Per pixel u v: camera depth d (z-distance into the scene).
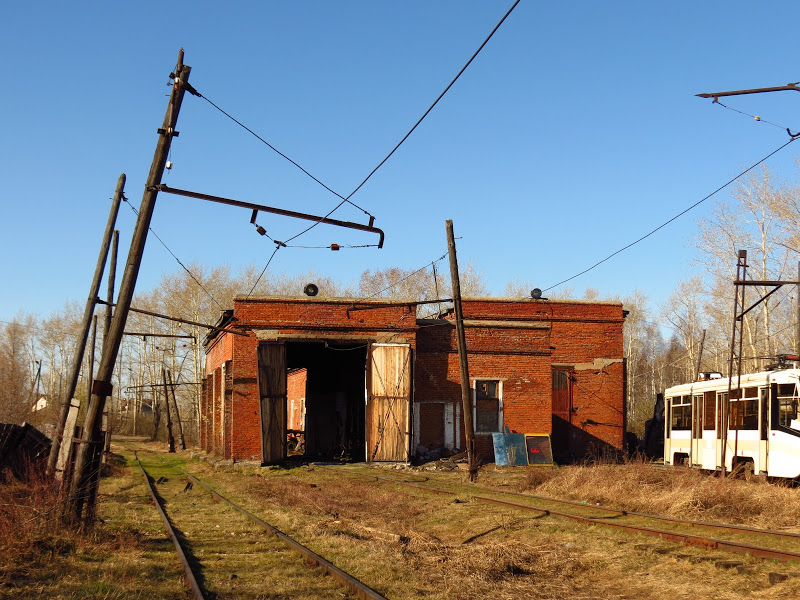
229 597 8.16
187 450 47.16
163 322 68.56
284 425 28.77
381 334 29.48
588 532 12.23
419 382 30.78
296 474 25.91
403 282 66.25
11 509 10.78
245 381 28.83
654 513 14.65
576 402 33.09
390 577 9.18
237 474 26.09
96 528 11.54
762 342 45.94
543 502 16.73
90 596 7.73
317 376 43.47
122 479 24.22
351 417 39.50
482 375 31.06
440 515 15.39
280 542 11.63
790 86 13.07
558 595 8.70
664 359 78.94
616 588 9.02
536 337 31.72
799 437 18.23
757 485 16.94
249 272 64.88
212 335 35.94
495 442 29.14
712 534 11.85
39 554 9.66
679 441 26.38
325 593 8.37
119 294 11.70
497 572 9.65
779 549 10.16
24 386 56.81
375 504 17.23
